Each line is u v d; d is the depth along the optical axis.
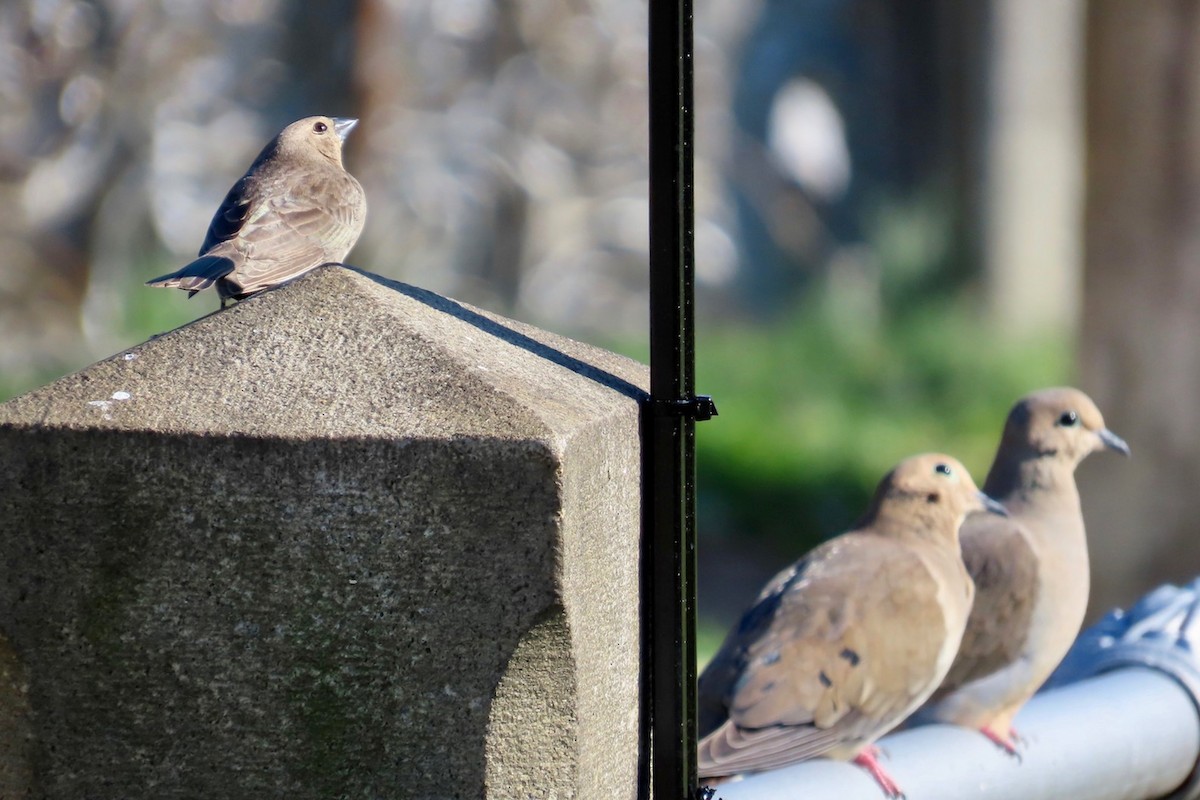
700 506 22.22
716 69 37.03
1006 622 8.12
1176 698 7.02
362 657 4.23
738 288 36.06
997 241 35.62
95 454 4.21
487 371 4.36
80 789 4.37
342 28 26.03
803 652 6.92
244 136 27.19
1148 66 16.27
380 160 26.41
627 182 31.41
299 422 4.19
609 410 4.54
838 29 39.25
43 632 4.31
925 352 29.28
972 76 36.28
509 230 29.88
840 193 38.25
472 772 4.25
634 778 4.79
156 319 26.44
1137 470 16.33
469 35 28.62
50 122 27.03
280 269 8.52
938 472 7.62
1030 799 6.69
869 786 6.45
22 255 26.66
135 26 26.97
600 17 30.45
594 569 4.38
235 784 4.32
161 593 4.27
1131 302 16.41
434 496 4.14
